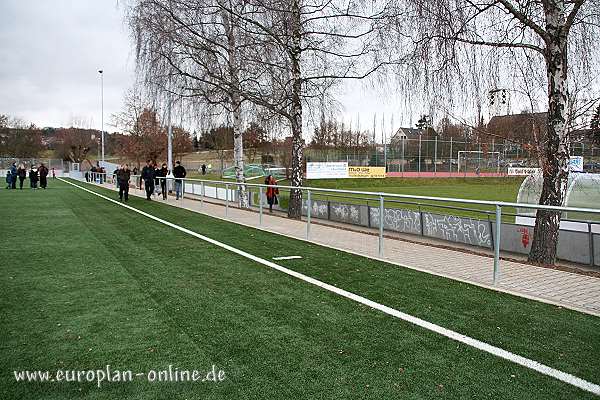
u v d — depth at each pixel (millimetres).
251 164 54156
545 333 4766
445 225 12602
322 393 3537
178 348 4367
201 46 16797
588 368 3980
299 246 9766
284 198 18875
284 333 4754
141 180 30891
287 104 15672
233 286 6543
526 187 12844
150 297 6008
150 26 16625
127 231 11898
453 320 5145
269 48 14883
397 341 4551
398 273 7316
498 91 8773
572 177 12422
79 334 4711
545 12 8023
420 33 8617
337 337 4648
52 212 16672
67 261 8219
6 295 6070
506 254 10906
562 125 8203
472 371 3918
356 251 9289
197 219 14586
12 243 10070
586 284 6723
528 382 3730
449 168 49906
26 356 4188
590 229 9648
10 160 74125
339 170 43812
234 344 4469
